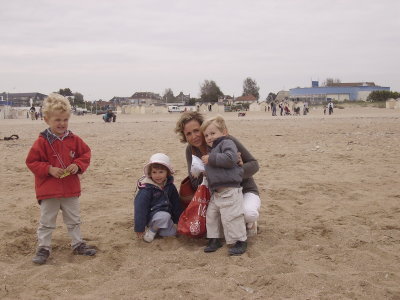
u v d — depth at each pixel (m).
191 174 5.27
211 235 4.91
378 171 9.52
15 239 5.21
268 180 8.78
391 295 3.76
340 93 118.62
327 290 3.86
